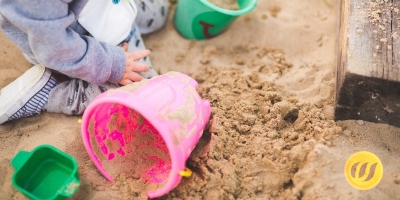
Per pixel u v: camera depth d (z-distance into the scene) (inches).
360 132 59.2
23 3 50.1
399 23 58.1
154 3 74.0
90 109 51.5
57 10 51.9
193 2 71.2
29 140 61.7
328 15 79.9
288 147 58.7
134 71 64.3
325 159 54.7
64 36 53.9
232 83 68.4
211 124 61.6
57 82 62.6
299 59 74.2
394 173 54.8
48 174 57.4
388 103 56.3
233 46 76.6
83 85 62.9
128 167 58.6
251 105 64.1
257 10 80.3
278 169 56.1
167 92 51.9
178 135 49.4
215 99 65.7
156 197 55.8
